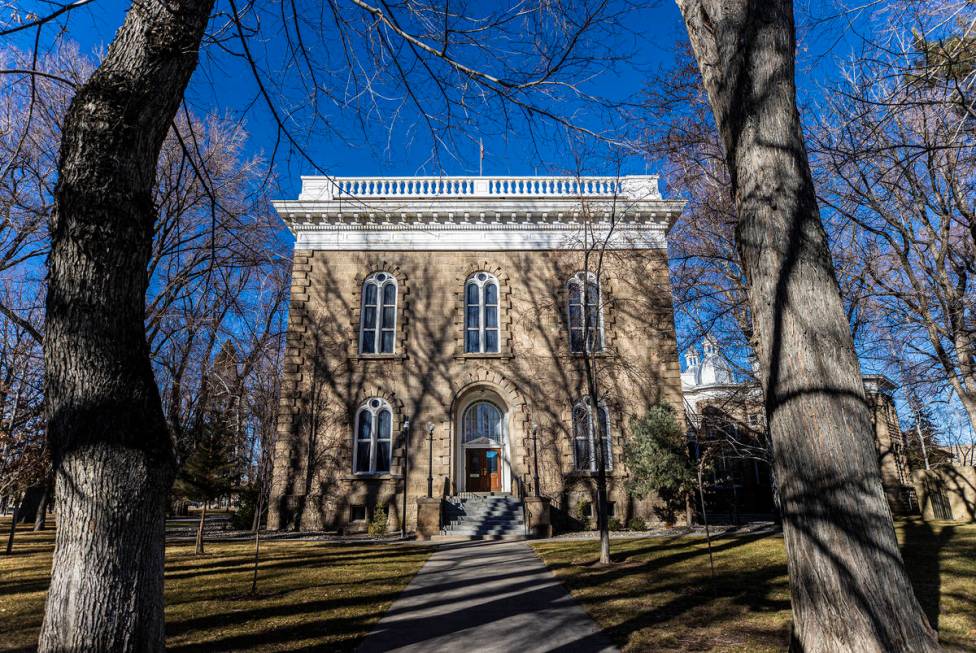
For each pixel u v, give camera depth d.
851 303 15.62
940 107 10.31
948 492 21.41
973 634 6.40
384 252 26.48
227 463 17.50
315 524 22.92
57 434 3.44
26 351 16.38
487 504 23.17
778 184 5.02
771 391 4.76
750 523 24.78
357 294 25.80
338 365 24.89
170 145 15.41
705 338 19.34
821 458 4.32
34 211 14.89
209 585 11.23
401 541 20.19
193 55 4.37
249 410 17.27
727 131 5.53
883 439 27.97
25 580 12.20
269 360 14.48
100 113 3.83
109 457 3.38
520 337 25.52
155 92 4.06
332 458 23.69
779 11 5.46
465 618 8.34
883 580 4.01
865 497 4.19
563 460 24.00
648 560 13.77
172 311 17.39
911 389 17.98
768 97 5.23
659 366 25.02
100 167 3.76
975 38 7.30
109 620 3.19
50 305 3.60
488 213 26.56
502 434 26.39
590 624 7.82
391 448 24.05
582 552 15.82
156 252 15.72
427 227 26.75
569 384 24.84
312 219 26.41
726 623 7.52
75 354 3.49
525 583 11.21
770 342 4.82
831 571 4.10
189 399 18.92
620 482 23.80
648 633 7.19
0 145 13.28
